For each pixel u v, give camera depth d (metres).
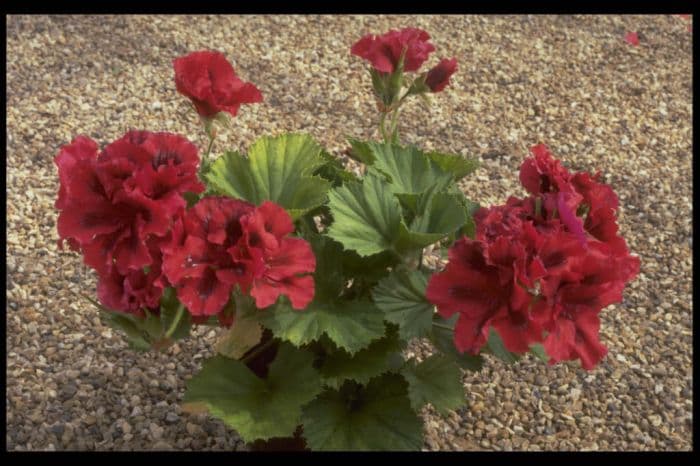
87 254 0.89
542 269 0.86
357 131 1.48
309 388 0.95
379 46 1.04
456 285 0.89
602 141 1.49
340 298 0.97
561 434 1.12
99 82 1.53
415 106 1.53
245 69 1.57
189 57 0.96
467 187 1.40
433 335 0.99
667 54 1.69
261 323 0.93
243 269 0.88
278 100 1.52
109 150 0.89
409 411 0.98
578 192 0.95
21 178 1.37
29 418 1.10
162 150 0.90
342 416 0.98
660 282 1.29
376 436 0.97
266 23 1.71
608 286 0.88
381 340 0.97
